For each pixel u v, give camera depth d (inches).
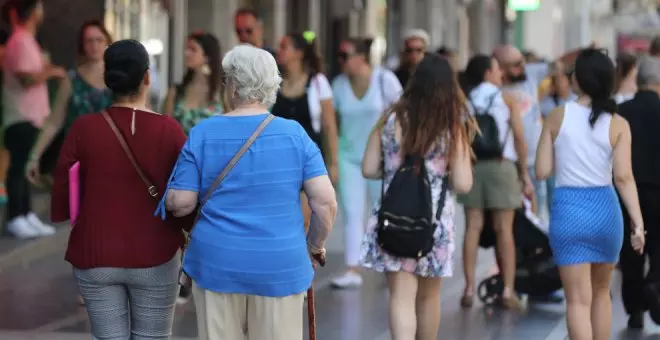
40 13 1320.1
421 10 3779.5
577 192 759.1
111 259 583.2
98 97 997.2
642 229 763.4
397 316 721.0
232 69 561.3
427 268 718.5
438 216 717.9
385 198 716.0
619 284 1223.5
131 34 1883.6
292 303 556.7
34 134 1314.0
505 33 5260.8
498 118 1024.2
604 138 753.6
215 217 552.4
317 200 559.2
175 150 593.9
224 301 553.3
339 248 1449.3
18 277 1182.9
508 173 1026.1
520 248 1063.0
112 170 589.0
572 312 764.6
